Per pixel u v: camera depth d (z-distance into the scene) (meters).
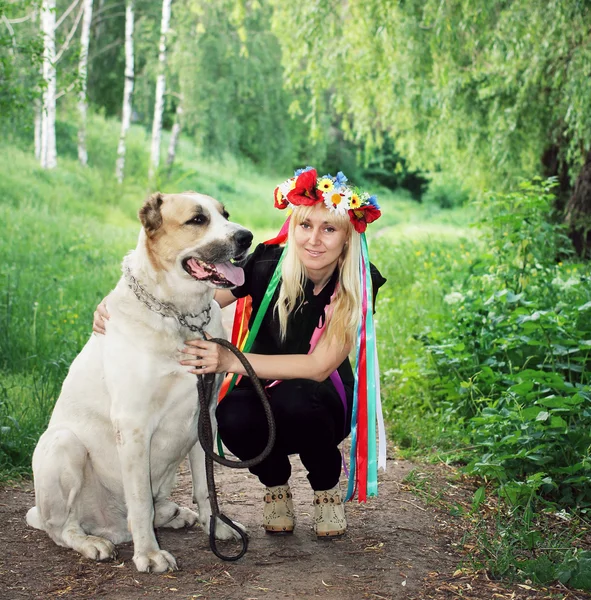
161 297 3.10
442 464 4.50
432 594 2.88
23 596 2.82
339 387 3.45
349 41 10.91
